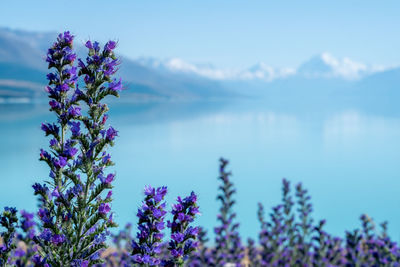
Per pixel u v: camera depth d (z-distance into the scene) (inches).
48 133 39.8
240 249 66.1
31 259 35.2
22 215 33.1
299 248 66.5
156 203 38.4
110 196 39.4
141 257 37.7
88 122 39.6
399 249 58.9
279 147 617.6
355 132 936.3
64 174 39.0
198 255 61.6
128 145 596.4
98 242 38.6
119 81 40.1
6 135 716.7
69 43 40.1
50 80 40.1
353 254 59.7
